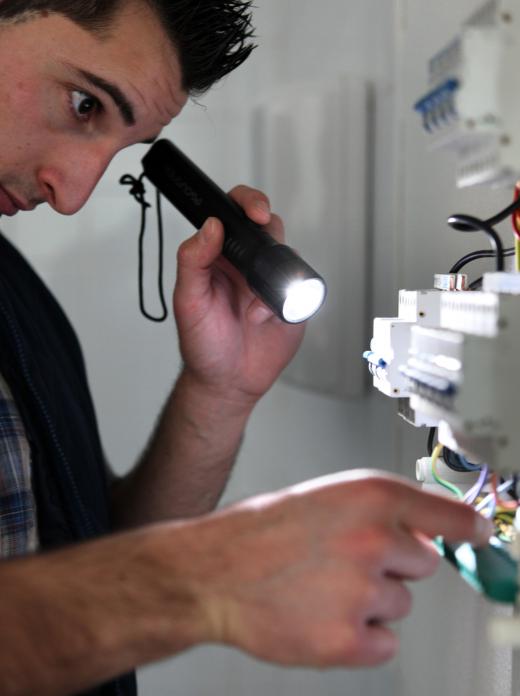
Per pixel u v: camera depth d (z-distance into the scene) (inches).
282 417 57.3
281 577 19.2
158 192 41.1
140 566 20.2
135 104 34.2
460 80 20.4
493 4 21.0
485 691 37.7
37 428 37.9
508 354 20.3
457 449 26.3
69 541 38.1
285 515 20.2
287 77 54.6
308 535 19.6
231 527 20.4
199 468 45.3
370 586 18.9
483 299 22.0
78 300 57.9
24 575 20.7
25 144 34.4
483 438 20.8
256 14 55.3
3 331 37.9
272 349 43.3
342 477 21.5
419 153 45.4
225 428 44.6
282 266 33.6
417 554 19.9
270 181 55.3
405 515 20.4
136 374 58.2
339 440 53.8
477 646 38.8
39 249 57.4
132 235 57.6
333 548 19.3
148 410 58.5
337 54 51.8
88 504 40.5
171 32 34.2
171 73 34.9
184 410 44.6
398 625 50.7
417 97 45.3
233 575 19.4
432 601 45.4
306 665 19.2
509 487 28.9
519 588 21.4
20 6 32.6
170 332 58.0
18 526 36.4
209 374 42.8
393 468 48.9
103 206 57.3
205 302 40.8
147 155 40.9
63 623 19.6
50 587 20.2
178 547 20.4
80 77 33.1
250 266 35.3
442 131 22.4
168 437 45.4
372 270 52.2
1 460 36.4
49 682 19.8
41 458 37.9
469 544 24.4
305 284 33.2
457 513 20.8
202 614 19.3
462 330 23.6
